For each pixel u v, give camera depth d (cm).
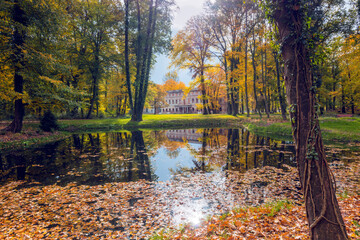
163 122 3142
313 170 270
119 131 2594
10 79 1847
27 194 690
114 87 4203
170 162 1102
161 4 2695
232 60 3772
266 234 395
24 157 1222
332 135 1628
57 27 1794
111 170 965
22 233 459
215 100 5066
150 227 484
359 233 363
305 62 283
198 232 434
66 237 449
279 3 297
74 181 817
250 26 2808
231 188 716
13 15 1611
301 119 280
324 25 1764
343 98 3694
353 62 2455
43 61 1655
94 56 3266
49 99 1936
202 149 1442
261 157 1160
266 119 2791
